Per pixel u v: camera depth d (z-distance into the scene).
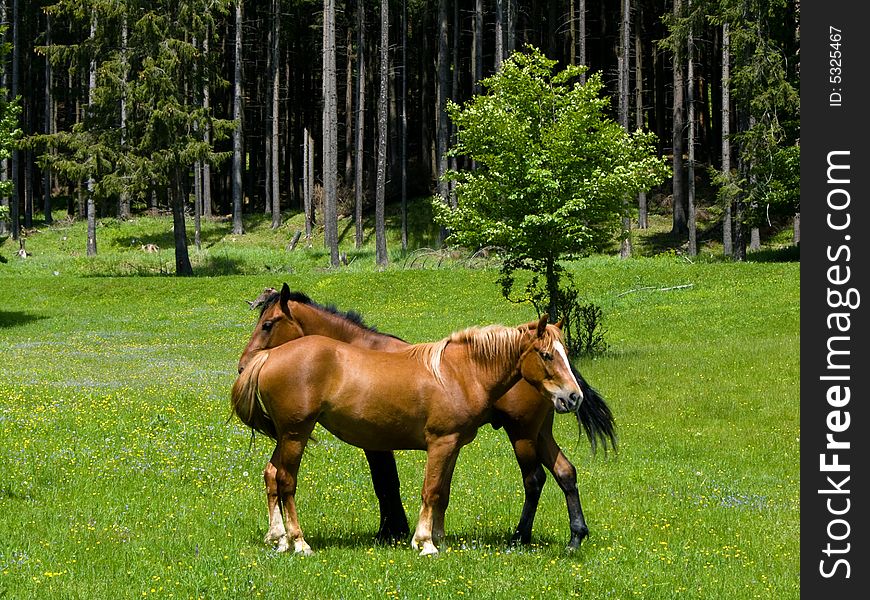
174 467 12.93
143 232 64.06
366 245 59.31
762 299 34.91
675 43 46.47
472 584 7.92
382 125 51.53
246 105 75.38
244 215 69.62
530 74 27.11
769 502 12.55
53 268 53.62
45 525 9.73
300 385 8.89
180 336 35.00
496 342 8.95
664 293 37.50
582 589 8.03
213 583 7.75
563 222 25.02
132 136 49.94
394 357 9.13
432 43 73.00
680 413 19.48
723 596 8.09
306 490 12.07
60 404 17.81
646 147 26.45
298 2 65.31
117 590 7.58
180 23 50.03
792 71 42.81
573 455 15.76
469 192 26.28
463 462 14.50
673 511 11.62
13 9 64.62
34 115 78.00
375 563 8.42
